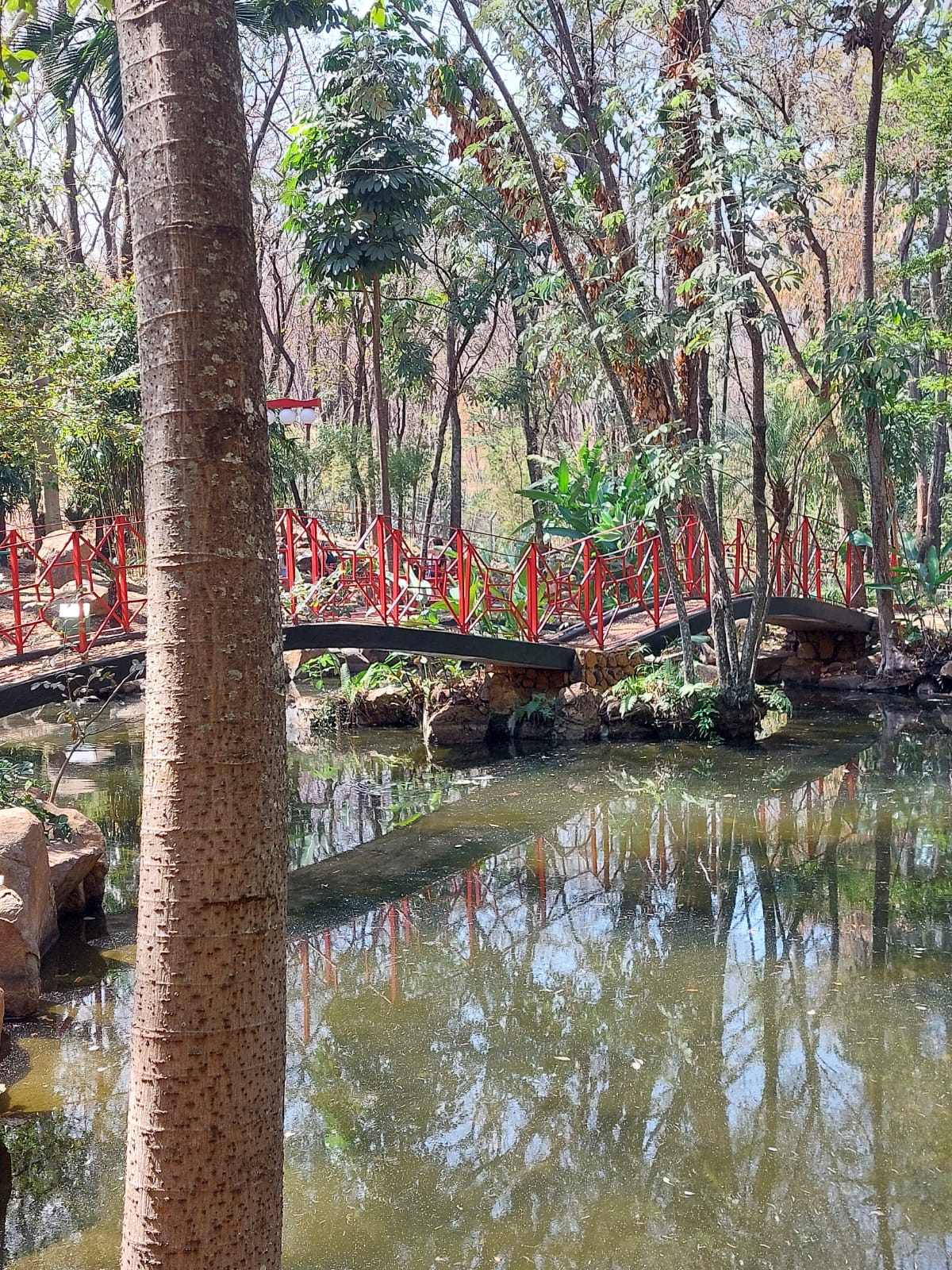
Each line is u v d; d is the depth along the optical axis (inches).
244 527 73.1
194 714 72.4
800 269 398.6
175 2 70.4
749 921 259.6
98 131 758.5
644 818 355.9
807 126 663.1
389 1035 199.3
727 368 531.2
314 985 224.2
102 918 259.1
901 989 217.5
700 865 304.8
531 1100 173.6
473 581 526.0
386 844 331.3
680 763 438.0
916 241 964.6
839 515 746.8
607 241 513.7
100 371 474.0
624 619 557.3
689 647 482.3
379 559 434.3
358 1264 131.3
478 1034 199.3
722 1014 207.0
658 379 561.3
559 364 602.9
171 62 70.5
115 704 579.2
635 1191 147.4
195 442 71.7
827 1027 200.2
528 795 390.3
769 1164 153.6
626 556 577.6
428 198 602.5
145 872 74.2
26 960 208.7
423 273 927.0
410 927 259.1
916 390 827.4
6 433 388.5
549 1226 138.9
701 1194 146.5
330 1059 189.8
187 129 70.7
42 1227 138.0
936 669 617.0
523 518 995.3
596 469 605.3
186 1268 71.9
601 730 490.0
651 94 419.5
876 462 598.5
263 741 74.4
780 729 514.6
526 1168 153.1
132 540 609.6
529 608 486.0
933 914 261.9
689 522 572.1
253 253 74.4
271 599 75.3
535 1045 194.1
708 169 386.3
